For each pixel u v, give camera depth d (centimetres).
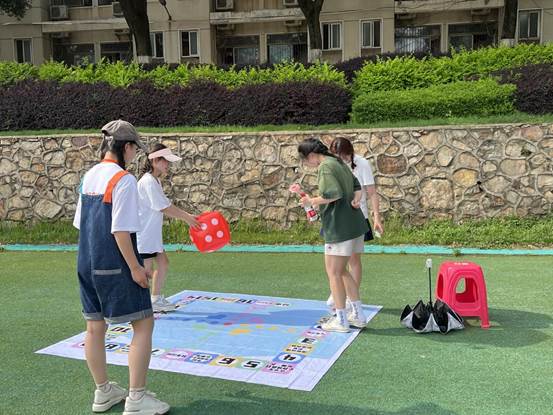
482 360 396
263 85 1026
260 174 931
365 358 405
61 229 973
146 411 318
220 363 399
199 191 955
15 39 2497
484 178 866
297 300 561
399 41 2373
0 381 376
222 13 2353
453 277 478
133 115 1043
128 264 308
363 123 967
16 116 1077
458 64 1091
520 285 597
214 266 725
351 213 448
